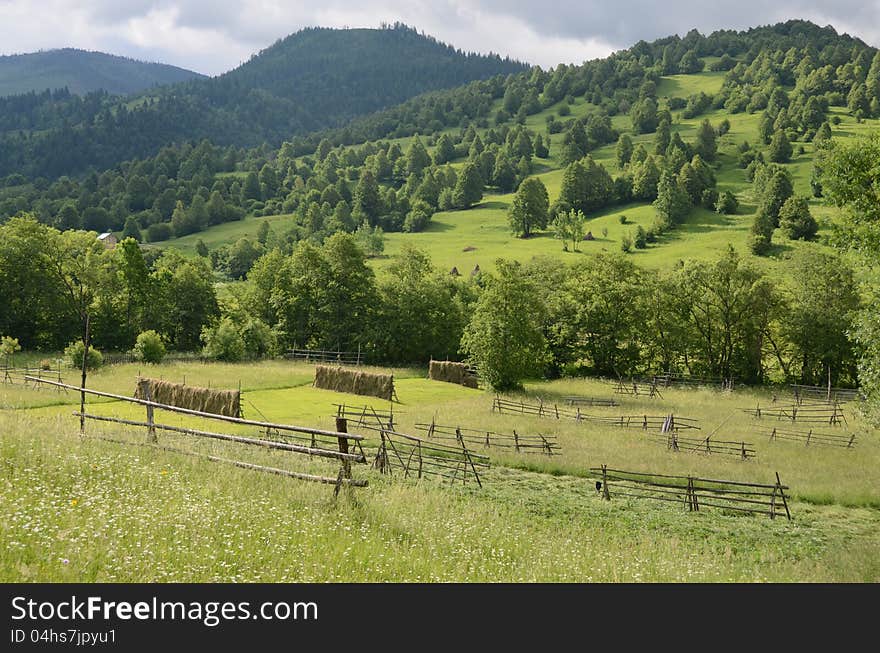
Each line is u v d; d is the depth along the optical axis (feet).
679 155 629.10
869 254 77.56
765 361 252.42
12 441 45.03
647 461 96.78
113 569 27.86
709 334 244.83
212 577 29.04
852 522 73.67
